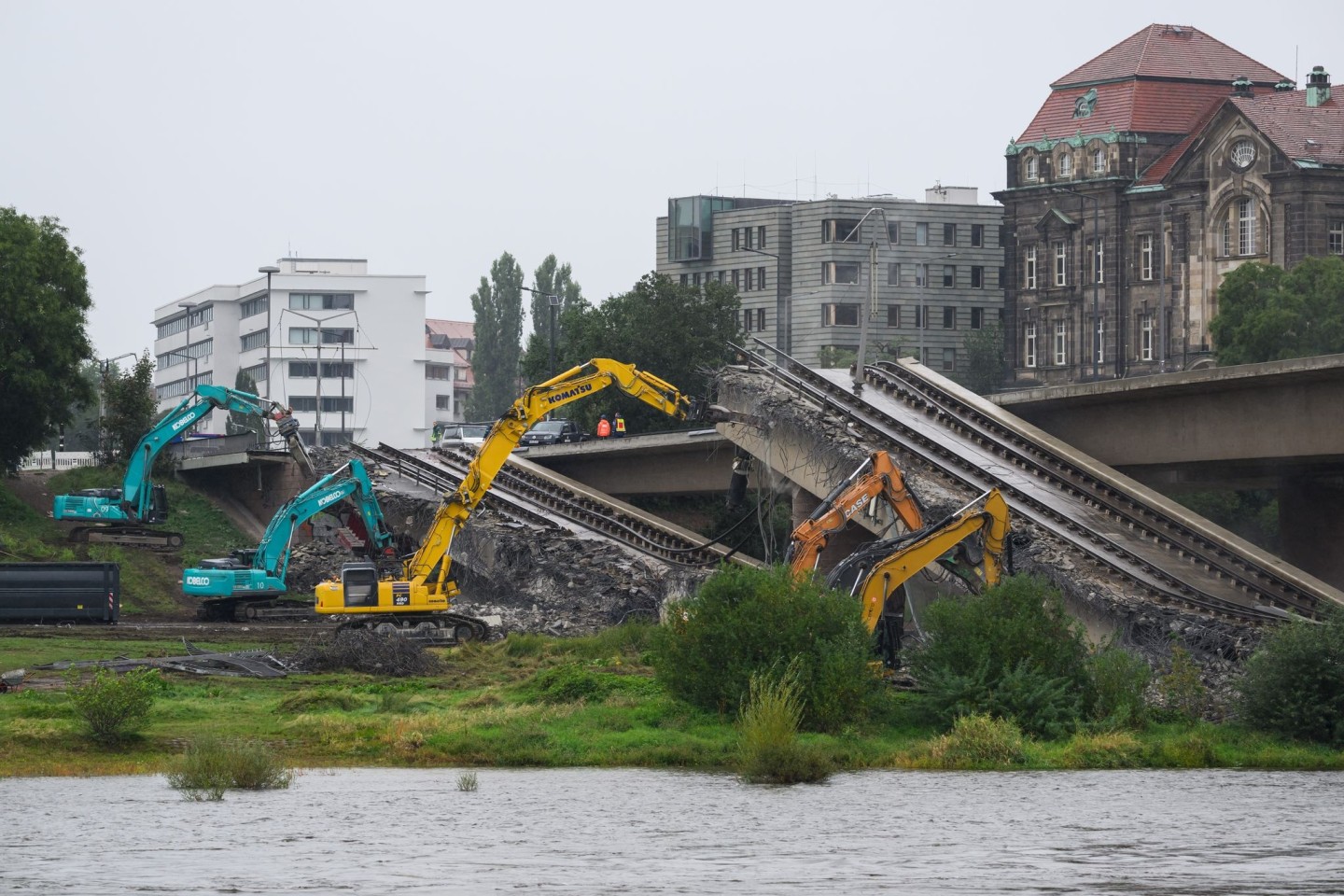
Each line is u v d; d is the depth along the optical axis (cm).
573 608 12288
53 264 16200
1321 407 10738
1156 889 4547
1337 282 19612
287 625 12131
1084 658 7981
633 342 19862
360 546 13088
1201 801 6106
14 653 9900
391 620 10900
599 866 4831
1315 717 7512
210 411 14100
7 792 6066
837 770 6944
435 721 7481
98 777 6438
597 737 7312
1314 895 4469
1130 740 7281
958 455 12019
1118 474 11944
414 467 15775
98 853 4978
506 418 11056
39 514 15875
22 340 15938
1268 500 16750
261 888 4509
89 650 10156
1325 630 7700
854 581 9062
